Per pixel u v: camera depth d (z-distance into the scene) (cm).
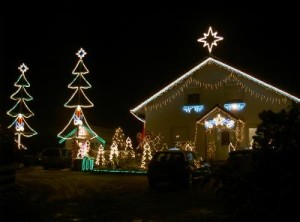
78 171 2934
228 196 632
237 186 622
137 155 2961
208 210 1184
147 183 2052
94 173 2731
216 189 673
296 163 586
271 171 596
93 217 1114
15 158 1335
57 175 2577
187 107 2906
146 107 3012
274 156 600
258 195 592
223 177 645
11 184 1272
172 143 2914
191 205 1299
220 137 2791
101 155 3005
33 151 4716
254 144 624
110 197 1521
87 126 4081
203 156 2811
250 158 634
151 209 1237
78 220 1073
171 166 1827
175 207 1267
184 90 2944
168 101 2969
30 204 1316
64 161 3331
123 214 1155
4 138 1284
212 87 2880
